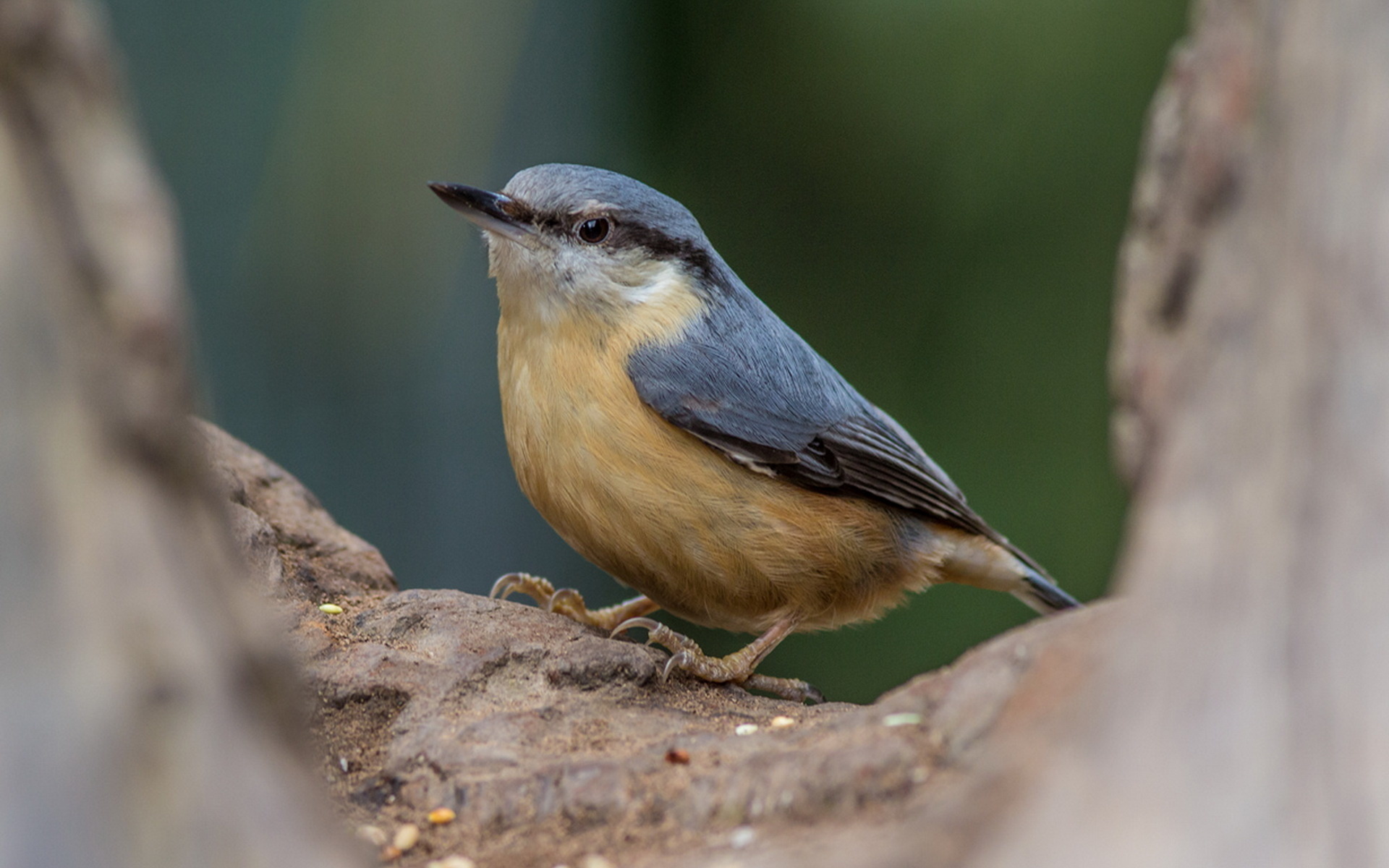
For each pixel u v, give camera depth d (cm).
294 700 374
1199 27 416
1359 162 340
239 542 764
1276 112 361
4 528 303
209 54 1609
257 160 1620
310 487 1673
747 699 720
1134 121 1466
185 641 317
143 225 336
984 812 366
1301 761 319
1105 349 1475
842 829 450
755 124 1677
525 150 1703
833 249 1639
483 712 634
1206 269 385
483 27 1648
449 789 553
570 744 600
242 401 1630
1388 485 326
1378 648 319
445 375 1716
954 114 1551
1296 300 346
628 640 746
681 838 488
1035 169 1518
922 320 1578
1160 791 326
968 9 1524
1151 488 369
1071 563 1438
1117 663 354
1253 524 340
